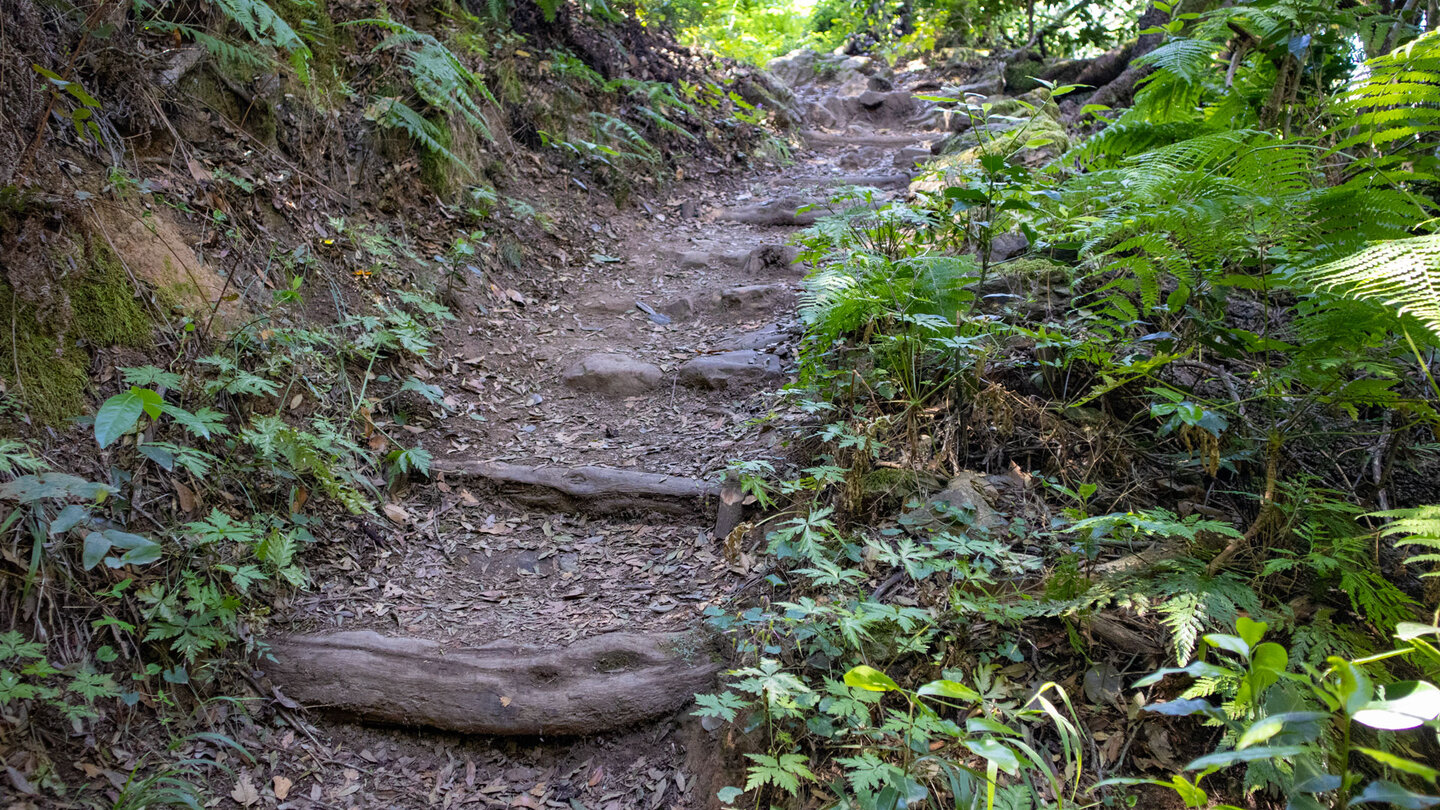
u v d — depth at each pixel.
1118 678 2.13
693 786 2.26
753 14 12.21
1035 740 2.04
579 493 3.35
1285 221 2.31
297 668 2.52
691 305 4.94
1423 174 2.40
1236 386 2.79
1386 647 1.99
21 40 2.92
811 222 6.32
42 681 2.09
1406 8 3.39
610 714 2.46
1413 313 1.62
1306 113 3.71
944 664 2.22
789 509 2.91
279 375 3.30
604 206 6.08
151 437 2.71
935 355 3.21
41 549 2.18
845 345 3.58
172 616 2.37
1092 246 3.02
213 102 3.79
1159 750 1.98
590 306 4.95
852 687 2.10
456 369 4.09
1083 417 2.95
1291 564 2.01
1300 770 1.41
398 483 3.35
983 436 2.99
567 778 2.40
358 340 3.65
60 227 2.78
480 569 3.09
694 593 2.86
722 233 6.22
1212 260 2.66
